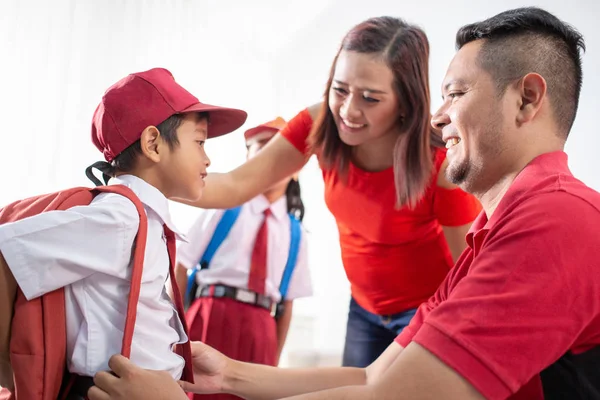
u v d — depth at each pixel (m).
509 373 0.76
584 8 2.23
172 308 1.14
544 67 0.93
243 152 3.89
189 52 3.74
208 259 2.17
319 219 3.64
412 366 0.78
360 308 1.87
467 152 0.97
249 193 1.65
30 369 0.91
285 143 1.69
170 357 1.07
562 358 0.84
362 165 1.61
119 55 3.39
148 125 1.13
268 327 2.15
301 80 4.08
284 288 2.30
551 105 0.94
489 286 0.80
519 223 0.82
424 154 1.49
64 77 3.18
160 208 1.10
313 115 1.67
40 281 0.91
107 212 0.96
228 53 3.98
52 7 3.18
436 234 1.63
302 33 4.12
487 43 0.95
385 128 1.49
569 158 2.28
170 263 1.14
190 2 3.74
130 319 0.95
